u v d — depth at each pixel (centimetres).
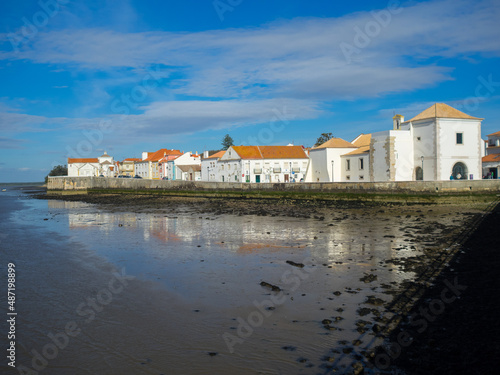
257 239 2403
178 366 848
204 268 1711
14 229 3167
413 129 5009
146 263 1841
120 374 825
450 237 2206
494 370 745
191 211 4450
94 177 9294
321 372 798
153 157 11694
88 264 1844
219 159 8150
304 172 7544
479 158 4847
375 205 4316
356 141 6397
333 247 2064
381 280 1415
